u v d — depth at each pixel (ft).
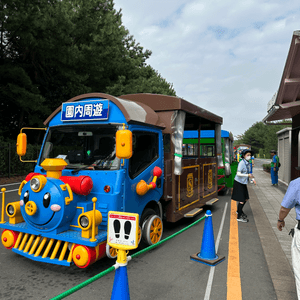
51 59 49.14
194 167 22.82
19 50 51.62
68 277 12.87
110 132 14.08
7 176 49.98
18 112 61.11
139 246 16.65
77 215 12.73
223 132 37.70
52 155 15.33
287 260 14.99
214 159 29.35
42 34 44.78
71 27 45.85
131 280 12.69
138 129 14.98
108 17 53.67
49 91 57.16
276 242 17.85
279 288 11.98
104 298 11.09
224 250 16.58
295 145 37.42
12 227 13.70
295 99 26.50
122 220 8.75
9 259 14.93
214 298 11.21
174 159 18.44
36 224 12.55
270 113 30.30
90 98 15.28
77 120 14.84
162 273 13.43
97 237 11.91
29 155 54.75
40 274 13.16
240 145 127.13
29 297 11.09
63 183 12.53
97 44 52.06
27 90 48.03
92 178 13.47
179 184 19.56
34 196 12.46
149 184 15.70
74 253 11.92
